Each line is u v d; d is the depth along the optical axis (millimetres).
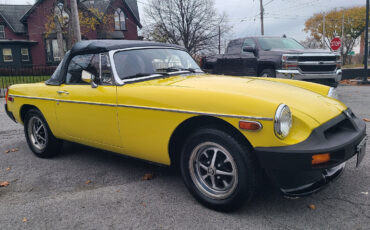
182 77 3510
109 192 3279
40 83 4441
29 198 3209
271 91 2863
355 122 3023
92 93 3479
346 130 2822
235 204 2652
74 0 14062
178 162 3184
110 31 32406
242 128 2457
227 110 2539
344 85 13945
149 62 3637
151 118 2980
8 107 4906
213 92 2689
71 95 3732
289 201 2924
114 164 4152
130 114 3141
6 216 2855
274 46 9516
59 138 4254
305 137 2439
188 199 3062
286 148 2344
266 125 2375
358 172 3541
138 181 3545
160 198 3100
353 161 3881
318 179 2562
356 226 2496
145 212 2836
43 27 31266
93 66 3562
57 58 32094
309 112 2617
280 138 2375
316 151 2311
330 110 2832
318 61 8508
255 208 2816
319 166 2348
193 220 2670
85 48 3645
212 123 2711
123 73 3375
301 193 2480
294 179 2477
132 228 2588
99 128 3502
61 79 3990
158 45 3957
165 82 3229
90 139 3717
